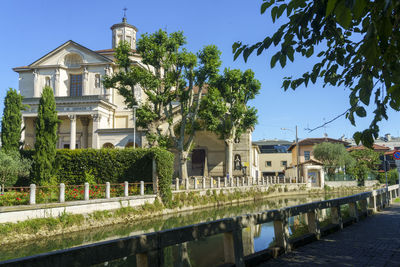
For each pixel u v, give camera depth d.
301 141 63.34
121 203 18.84
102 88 46.03
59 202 15.28
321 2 3.19
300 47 4.16
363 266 5.34
